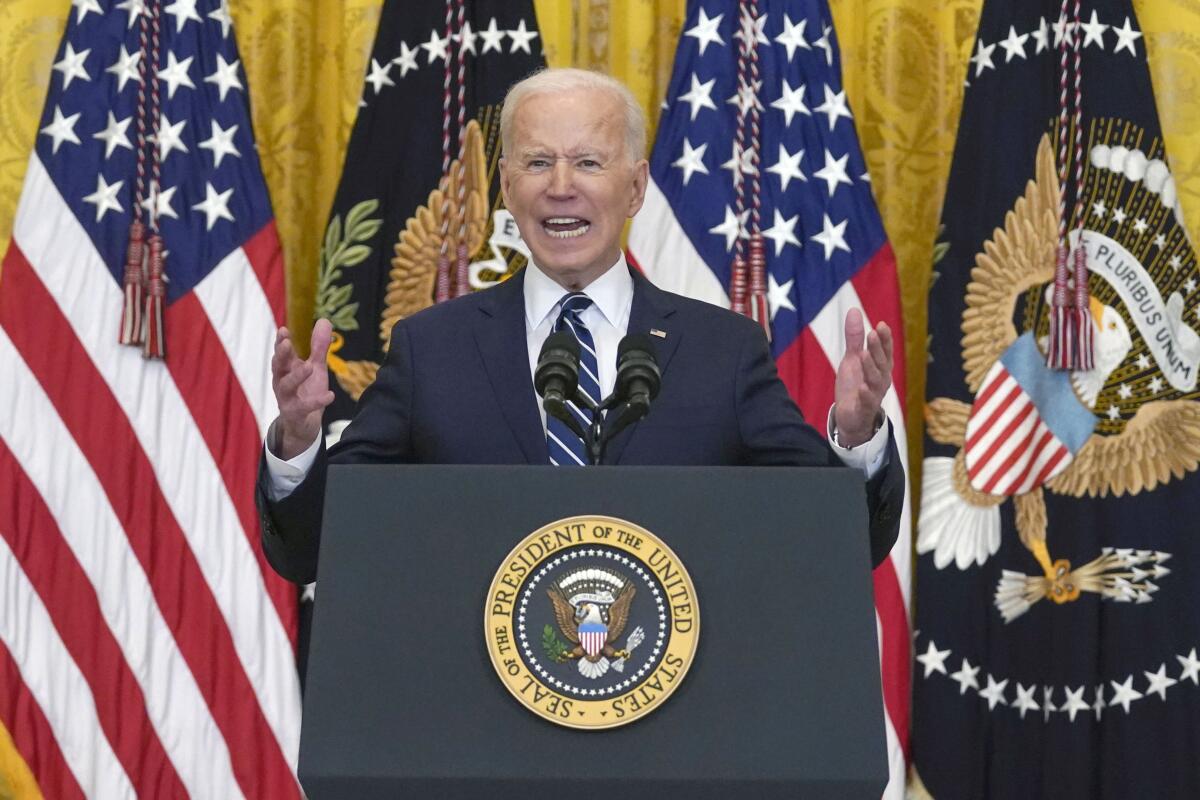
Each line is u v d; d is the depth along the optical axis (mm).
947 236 11906
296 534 6051
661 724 4363
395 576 4531
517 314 6805
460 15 12016
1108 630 11352
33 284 11320
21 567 11055
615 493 4609
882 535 6141
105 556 11180
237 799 11117
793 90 12008
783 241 11766
